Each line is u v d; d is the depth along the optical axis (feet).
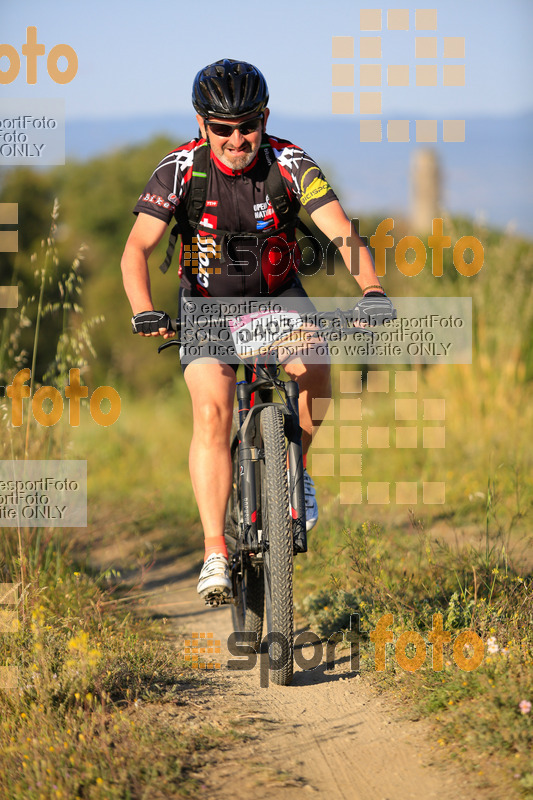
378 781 19.06
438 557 34.50
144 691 24.07
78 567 38.37
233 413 27.53
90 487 63.00
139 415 95.71
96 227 192.24
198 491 25.13
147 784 18.47
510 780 17.98
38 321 35.04
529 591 27.99
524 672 21.89
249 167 25.63
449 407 63.10
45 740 19.99
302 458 25.08
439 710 21.90
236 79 24.30
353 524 41.60
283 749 20.85
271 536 24.14
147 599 37.24
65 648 26.37
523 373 64.59
